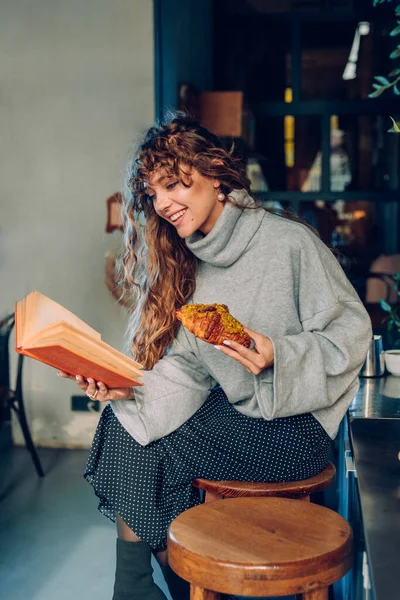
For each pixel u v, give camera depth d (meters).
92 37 4.14
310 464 1.69
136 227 1.89
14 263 4.30
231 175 1.72
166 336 1.84
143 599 1.71
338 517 1.43
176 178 1.68
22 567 2.77
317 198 6.02
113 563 2.80
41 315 1.52
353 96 6.01
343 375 1.70
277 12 6.00
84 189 4.23
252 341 1.58
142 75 4.12
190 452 1.73
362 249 6.00
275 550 1.29
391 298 5.09
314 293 1.72
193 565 1.29
